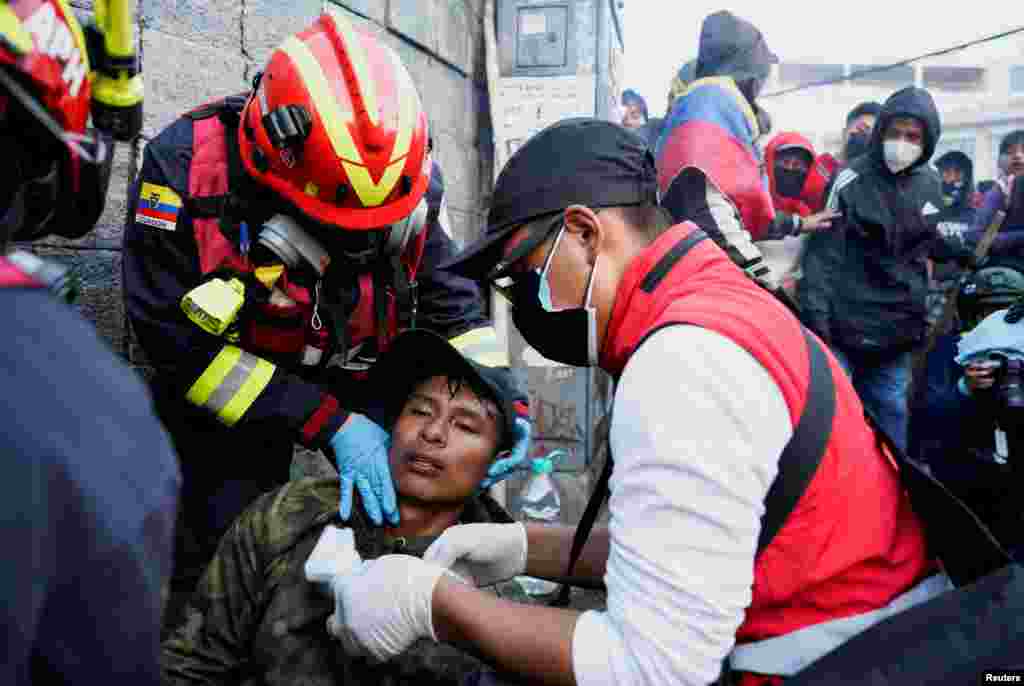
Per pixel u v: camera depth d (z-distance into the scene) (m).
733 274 1.02
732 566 0.86
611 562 0.93
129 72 0.98
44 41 0.62
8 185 0.64
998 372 2.51
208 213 1.60
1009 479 2.54
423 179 1.69
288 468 2.03
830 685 0.90
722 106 3.03
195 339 1.64
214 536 1.83
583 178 1.04
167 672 1.40
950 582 1.03
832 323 3.71
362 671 1.38
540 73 3.75
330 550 1.34
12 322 0.53
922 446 3.71
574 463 3.69
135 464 0.56
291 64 1.56
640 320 1.00
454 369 1.51
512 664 0.96
